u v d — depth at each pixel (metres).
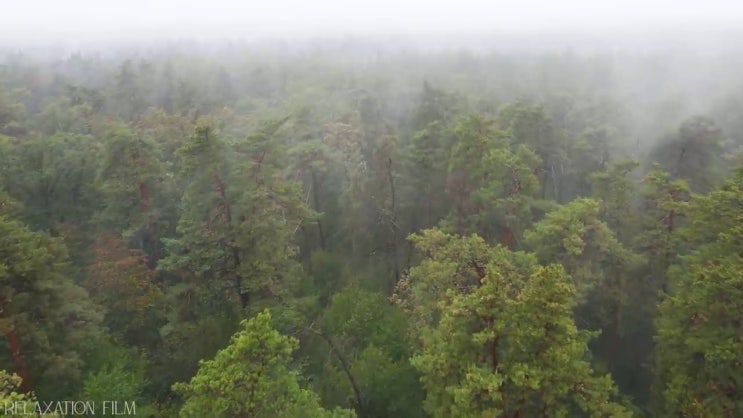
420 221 38.56
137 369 24.67
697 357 19.77
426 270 23.62
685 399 19.22
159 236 32.62
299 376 23.62
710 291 18.44
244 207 24.95
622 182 29.06
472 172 29.62
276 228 26.06
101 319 23.09
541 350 15.63
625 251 25.33
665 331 20.39
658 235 26.70
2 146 36.22
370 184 37.88
